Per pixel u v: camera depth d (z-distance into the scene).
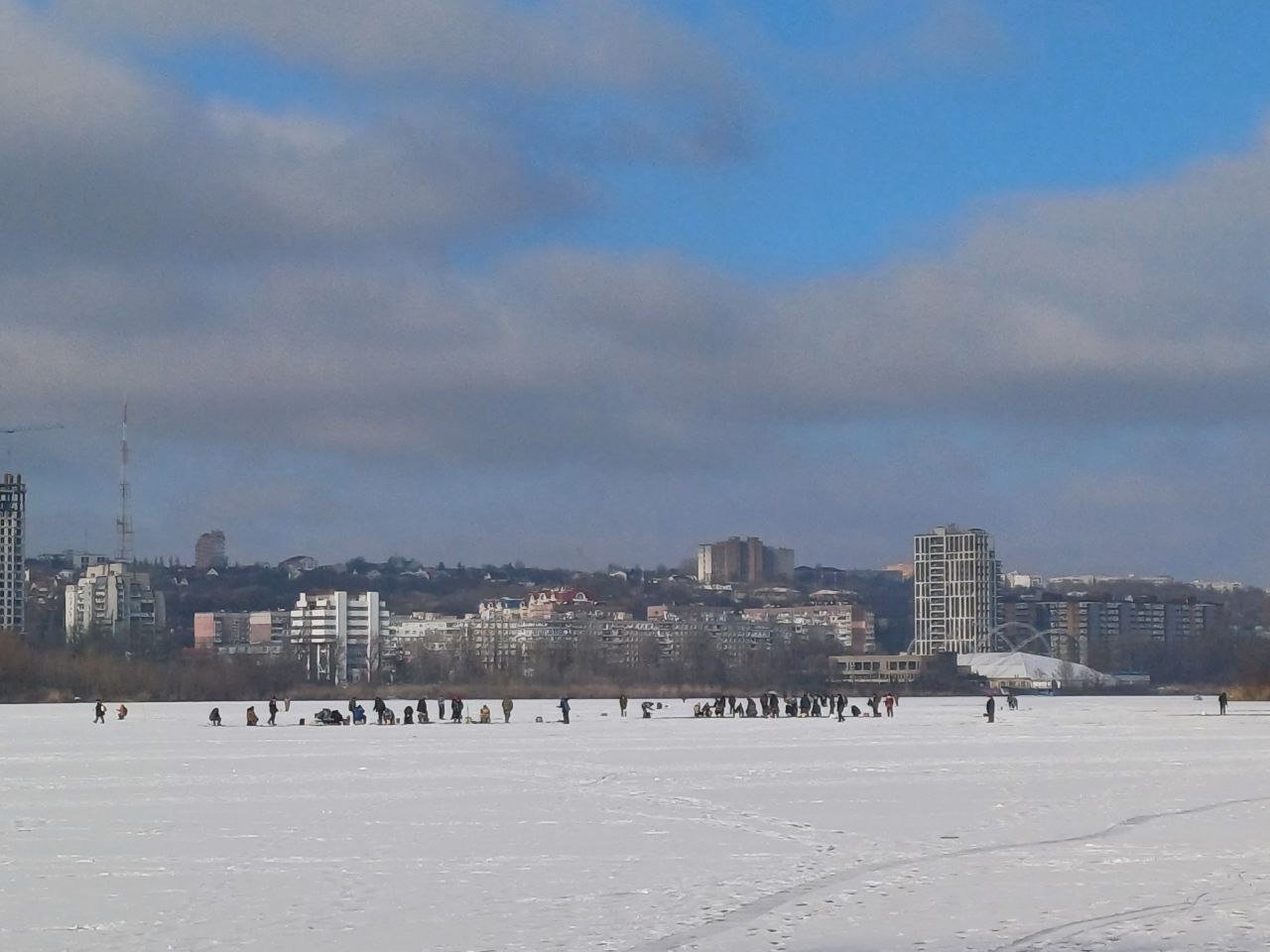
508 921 37.66
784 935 36.03
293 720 172.25
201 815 61.09
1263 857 48.06
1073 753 100.19
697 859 47.78
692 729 140.25
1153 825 56.53
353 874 45.03
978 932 36.34
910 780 76.88
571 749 105.12
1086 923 37.31
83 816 61.00
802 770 84.50
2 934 36.34
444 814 61.00
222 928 37.00
